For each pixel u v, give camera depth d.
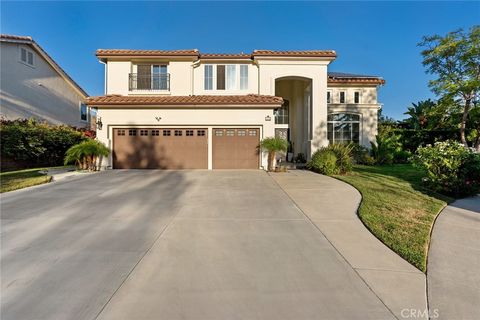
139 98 14.67
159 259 3.91
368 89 20.64
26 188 9.02
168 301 2.92
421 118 23.19
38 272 3.52
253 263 3.81
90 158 13.51
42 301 2.91
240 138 14.42
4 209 6.48
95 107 14.09
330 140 19.95
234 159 14.41
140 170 13.78
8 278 3.37
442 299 3.01
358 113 19.95
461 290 3.19
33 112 19.42
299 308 2.82
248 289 3.16
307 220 5.77
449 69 16.38
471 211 6.76
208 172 13.12
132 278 3.38
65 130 17.88
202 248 4.30
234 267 3.69
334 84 20.38
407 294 3.09
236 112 14.32
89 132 19.98
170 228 5.21
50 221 5.62
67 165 16.80
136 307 2.82
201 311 2.76
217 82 16.78
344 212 6.38
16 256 3.98
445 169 8.94
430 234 5.06
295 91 19.80
